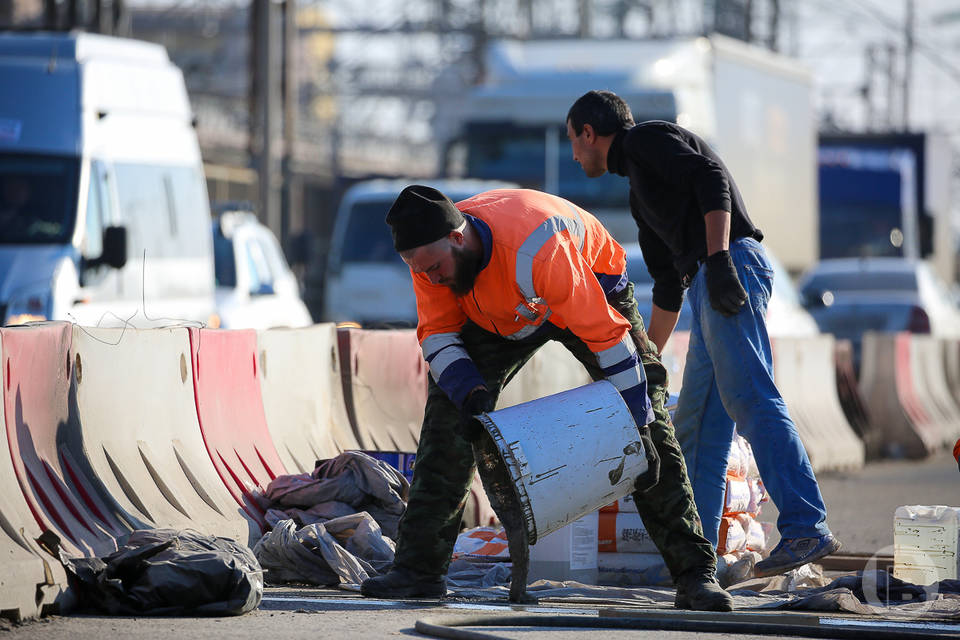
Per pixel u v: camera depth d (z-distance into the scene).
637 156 23.94
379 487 27.11
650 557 25.42
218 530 25.38
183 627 19.44
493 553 26.25
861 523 36.16
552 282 20.00
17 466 21.31
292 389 31.64
